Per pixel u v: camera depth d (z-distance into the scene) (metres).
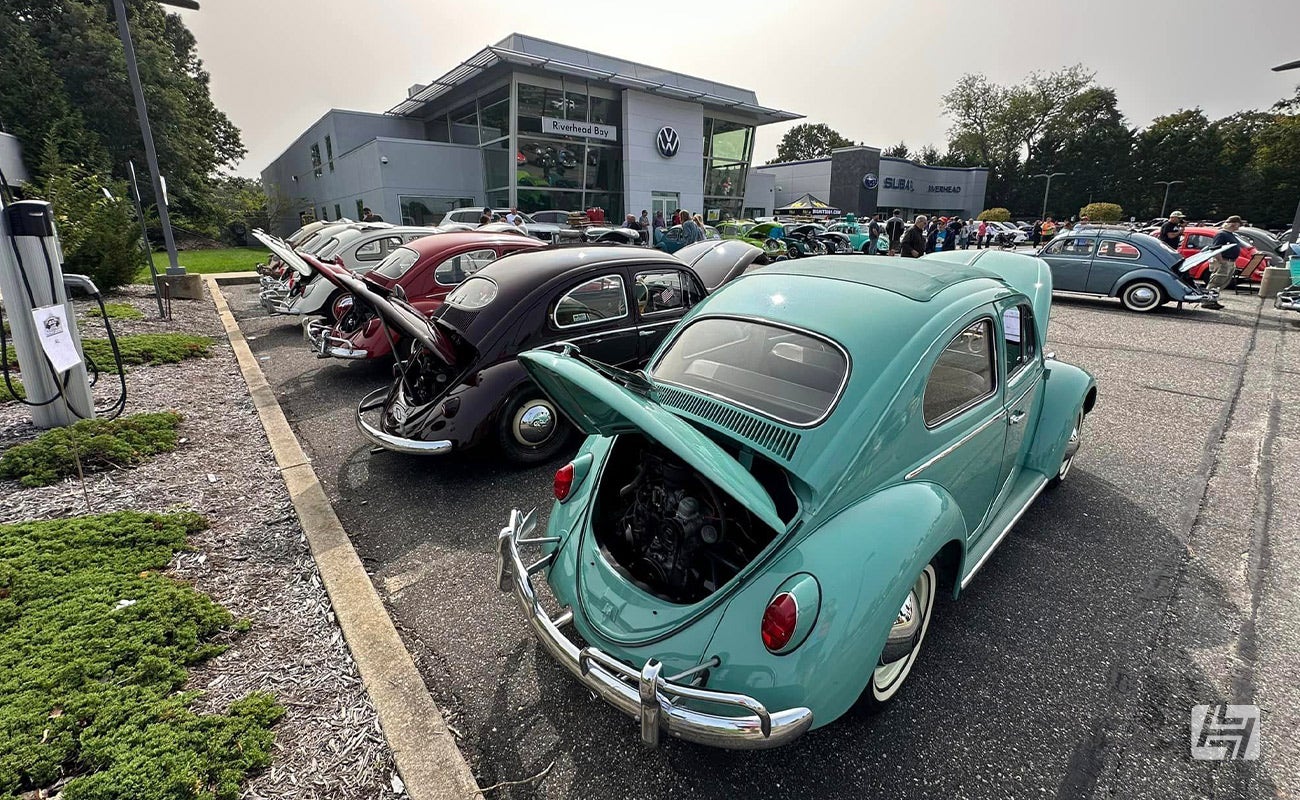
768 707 1.85
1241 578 3.28
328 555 3.39
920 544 2.07
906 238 12.35
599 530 2.58
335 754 2.15
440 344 4.38
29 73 23.67
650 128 27.05
